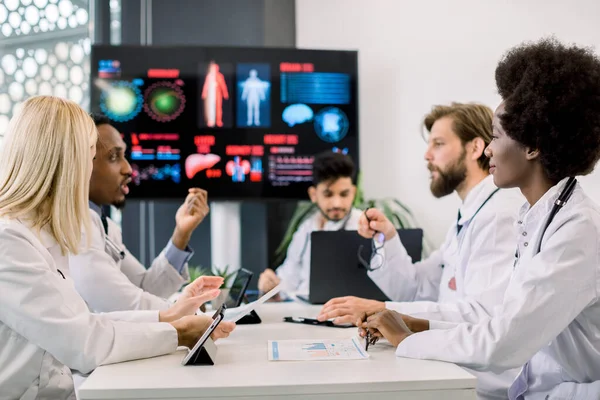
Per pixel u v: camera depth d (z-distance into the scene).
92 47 3.91
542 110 1.44
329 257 2.35
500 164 1.55
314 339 1.67
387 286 2.35
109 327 1.42
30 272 1.35
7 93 3.84
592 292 1.38
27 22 3.91
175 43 4.22
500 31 4.13
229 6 4.24
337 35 4.30
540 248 1.46
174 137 3.96
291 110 4.02
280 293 2.82
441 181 2.37
